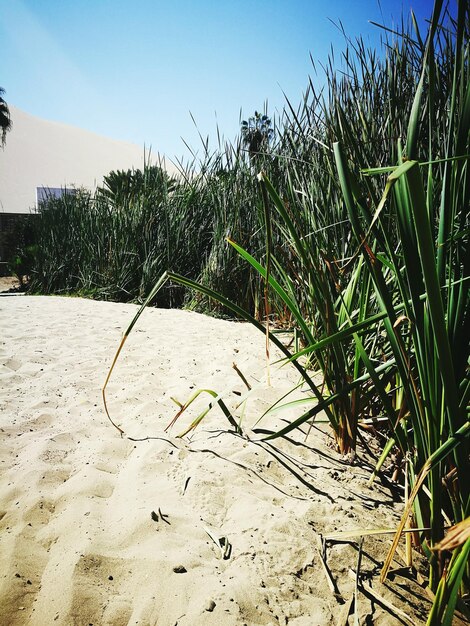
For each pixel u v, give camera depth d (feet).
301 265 7.14
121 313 12.94
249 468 4.55
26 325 10.68
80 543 3.30
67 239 23.58
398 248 4.28
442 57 4.42
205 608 2.83
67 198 25.48
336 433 5.06
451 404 2.46
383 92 6.09
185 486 4.17
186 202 15.83
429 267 2.06
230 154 13.66
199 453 4.76
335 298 5.80
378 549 3.55
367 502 4.20
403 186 2.47
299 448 5.08
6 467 4.36
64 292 22.44
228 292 13.21
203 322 11.81
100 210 20.81
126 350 8.74
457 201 2.96
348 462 4.91
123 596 2.96
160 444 4.89
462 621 2.91
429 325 2.65
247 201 12.82
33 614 2.75
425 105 4.80
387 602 3.01
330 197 6.40
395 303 4.68
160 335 10.12
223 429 5.39
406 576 3.29
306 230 6.55
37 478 4.12
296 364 4.17
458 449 2.63
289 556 3.38
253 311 12.57
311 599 3.05
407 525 3.61
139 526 3.53
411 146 2.40
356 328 3.25
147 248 16.93
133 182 20.94
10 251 40.22
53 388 6.52
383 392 3.60
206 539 3.54
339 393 3.80
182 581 3.04
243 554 3.36
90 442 4.95
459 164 2.71
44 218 27.37
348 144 5.09
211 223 15.67
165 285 15.72
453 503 3.02
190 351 8.77
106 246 19.15
